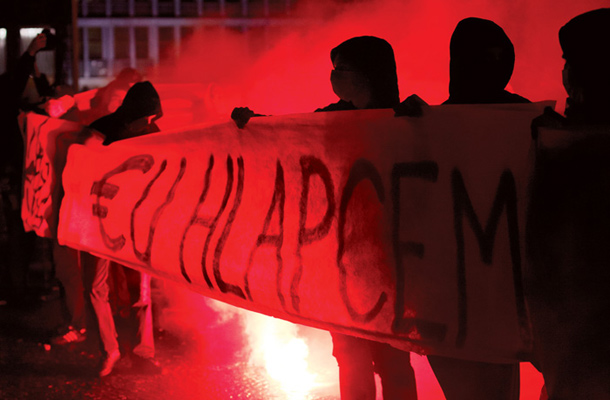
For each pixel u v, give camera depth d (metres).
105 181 4.18
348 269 2.88
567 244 2.25
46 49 6.79
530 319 2.42
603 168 2.21
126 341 4.91
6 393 4.34
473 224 2.61
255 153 3.27
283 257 3.13
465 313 2.61
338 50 3.33
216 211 3.49
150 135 3.98
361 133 2.85
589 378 2.21
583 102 2.30
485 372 2.65
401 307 2.74
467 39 2.77
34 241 6.89
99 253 4.25
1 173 6.59
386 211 2.79
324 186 2.99
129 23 51.78
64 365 4.84
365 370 3.24
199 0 51.56
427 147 2.70
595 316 2.21
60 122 5.09
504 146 2.58
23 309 6.41
